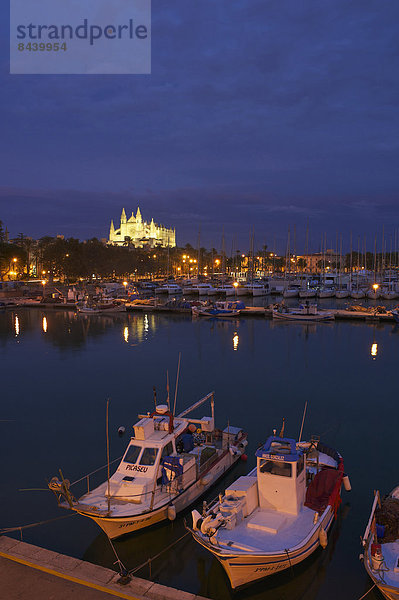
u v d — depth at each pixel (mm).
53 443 21812
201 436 18594
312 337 55000
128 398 29516
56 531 14422
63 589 10391
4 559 11547
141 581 10781
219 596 11617
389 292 105875
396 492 14961
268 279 145000
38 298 97750
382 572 10742
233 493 13086
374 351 46094
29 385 32938
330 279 136000
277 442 13906
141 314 80125
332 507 13641
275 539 11789
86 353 45188
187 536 13938
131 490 14062
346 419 25516
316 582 12031
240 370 37750
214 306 79812
